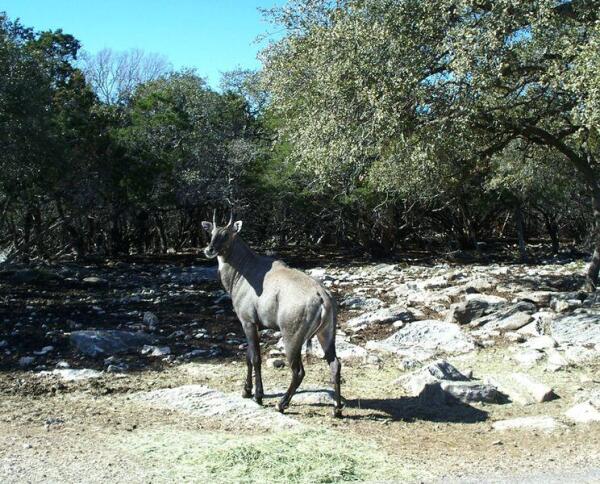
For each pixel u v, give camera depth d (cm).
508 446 723
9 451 693
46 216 3384
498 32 1272
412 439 748
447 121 1399
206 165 3394
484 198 3216
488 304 1439
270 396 910
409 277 2345
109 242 3847
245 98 3966
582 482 609
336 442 723
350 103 1415
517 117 1706
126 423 792
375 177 2094
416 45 1339
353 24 1360
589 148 1939
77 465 652
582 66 1171
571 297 1588
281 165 3319
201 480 616
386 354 1180
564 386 966
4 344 1241
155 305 1744
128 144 3008
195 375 1045
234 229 880
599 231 1711
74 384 984
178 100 3559
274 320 838
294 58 1619
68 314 1591
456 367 1080
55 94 2614
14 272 2339
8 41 2058
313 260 3362
